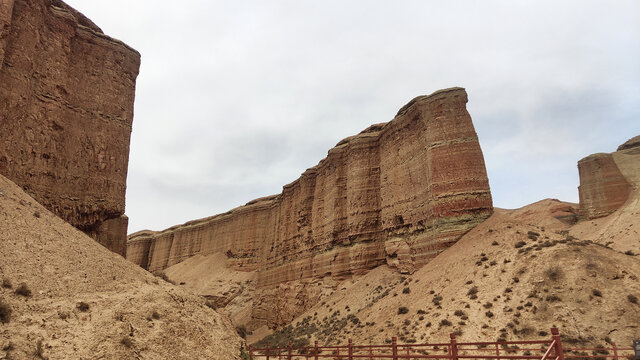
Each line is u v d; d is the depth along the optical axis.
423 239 39.47
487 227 34.03
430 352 22.80
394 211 46.59
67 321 12.08
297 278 62.97
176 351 14.24
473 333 23.05
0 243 13.28
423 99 43.16
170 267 105.69
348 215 53.38
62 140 26.28
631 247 47.06
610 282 22.53
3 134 21.94
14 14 23.56
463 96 39.84
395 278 42.06
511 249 29.67
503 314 23.50
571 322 20.92
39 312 11.72
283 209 76.69
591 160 74.88
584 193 74.06
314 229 62.38
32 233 15.06
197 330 16.52
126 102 31.50
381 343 27.12
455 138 38.41
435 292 30.16
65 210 25.56
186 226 113.19
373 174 53.34
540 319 21.88
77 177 26.80
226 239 98.62
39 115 24.77
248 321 71.25
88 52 29.77
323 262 56.06
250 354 19.69
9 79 22.66
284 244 71.50
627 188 68.31
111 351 11.95
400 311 30.58
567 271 24.20
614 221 60.84
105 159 28.88
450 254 34.06
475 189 36.47
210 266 94.75
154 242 119.69
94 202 27.50
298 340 39.84
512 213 96.38
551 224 78.50
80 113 28.06
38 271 13.34
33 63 24.56
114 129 30.03
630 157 71.56
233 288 83.25
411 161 44.28
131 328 13.48
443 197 37.28
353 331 32.91
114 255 18.56
